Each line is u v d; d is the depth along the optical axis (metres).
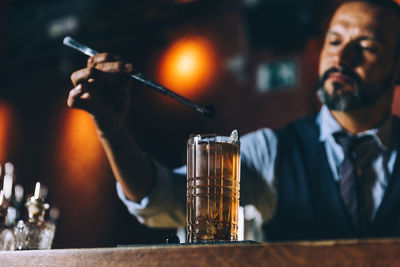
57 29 8.06
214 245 0.73
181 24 7.52
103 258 0.79
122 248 0.78
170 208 1.44
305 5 5.96
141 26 7.50
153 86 1.04
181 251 0.74
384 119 1.72
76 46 1.12
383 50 1.74
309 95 6.66
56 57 8.05
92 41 7.82
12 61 8.28
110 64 1.07
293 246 0.68
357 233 1.65
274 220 1.76
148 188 1.37
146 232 7.12
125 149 1.26
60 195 7.91
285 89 6.86
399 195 1.65
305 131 1.82
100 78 1.07
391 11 1.78
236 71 7.21
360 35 1.74
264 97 7.00
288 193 1.75
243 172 1.75
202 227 0.91
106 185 7.64
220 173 0.93
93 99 1.09
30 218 1.23
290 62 6.85
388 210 1.65
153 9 7.34
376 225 1.65
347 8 1.80
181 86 7.52
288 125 1.86
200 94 7.39
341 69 1.73
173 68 7.57
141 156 1.33
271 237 1.76
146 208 1.38
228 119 7.18
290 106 6.79
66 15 8.05
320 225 1.70
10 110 8.57
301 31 6.20
